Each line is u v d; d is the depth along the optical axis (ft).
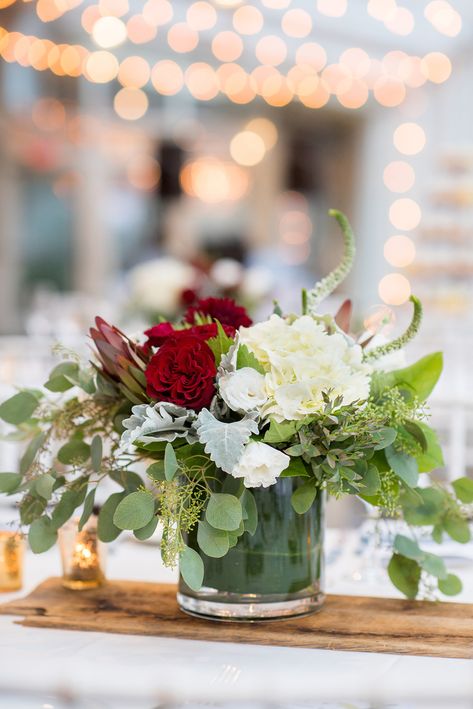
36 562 4.08
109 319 12.93
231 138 31.42
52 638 2.93
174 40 23.00
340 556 4.22
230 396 2.81
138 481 3.17
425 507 3.34
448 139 21.84
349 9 20.61
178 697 2.40
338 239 30.94
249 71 25.77
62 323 13.34
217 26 22.43
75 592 3.45
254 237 31.99
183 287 9.82
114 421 3.22
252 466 2.72
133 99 28.32
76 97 27.14
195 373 2.88
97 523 3.22
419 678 2.50
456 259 11.93
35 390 3.57
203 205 31.19
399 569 3.35
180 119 30.14
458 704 2.52
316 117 30.35
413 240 23.36
